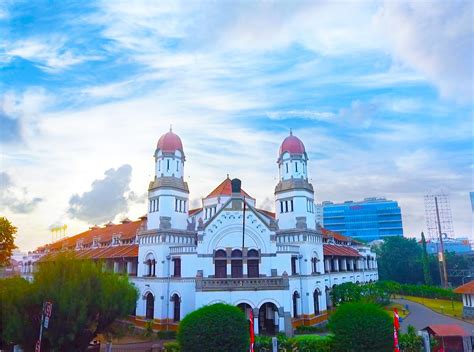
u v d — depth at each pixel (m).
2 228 51.50
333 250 68.50
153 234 55.75
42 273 35.09
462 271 111.56
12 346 36.19
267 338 36.78
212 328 31.91
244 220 50.09
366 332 31.64
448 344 35.03
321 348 34.41
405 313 63.44
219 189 66.44
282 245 54.09
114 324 38.59
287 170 61.56
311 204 61.34
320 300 57.38
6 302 32.97
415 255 117.62
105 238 80.56
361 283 72.81
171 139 60.22
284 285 46.69
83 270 35.62
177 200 58.16
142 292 55.44
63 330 32.28
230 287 45.56
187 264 51.66
